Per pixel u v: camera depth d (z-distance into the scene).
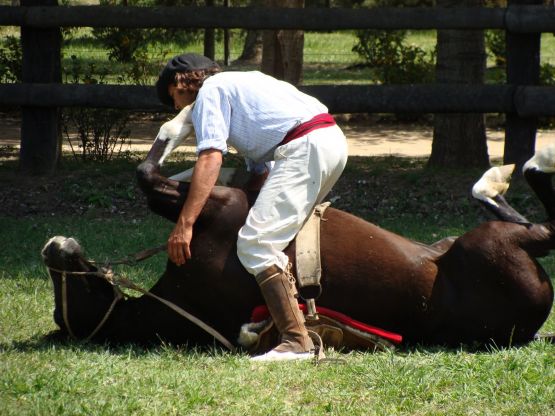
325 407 7.98
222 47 58.25
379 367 8.91
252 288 9.58
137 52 35.22
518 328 9.59
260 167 10.11
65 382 8.37
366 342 9.70
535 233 9.60
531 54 19.03
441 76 21.45
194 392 8.20
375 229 9.90
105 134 23.06
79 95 19.56
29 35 20.02
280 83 9.59
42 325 10.65
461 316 9.60
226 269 9.58
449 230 16.47
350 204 18.83
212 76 9.58
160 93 9.93
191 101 9.73
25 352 9.49
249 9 19.27
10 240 15.41
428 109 18.88
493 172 10.01
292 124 9.30
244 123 9.34
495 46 43.72
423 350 9.64
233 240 9.63
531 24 18.44
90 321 9.96
